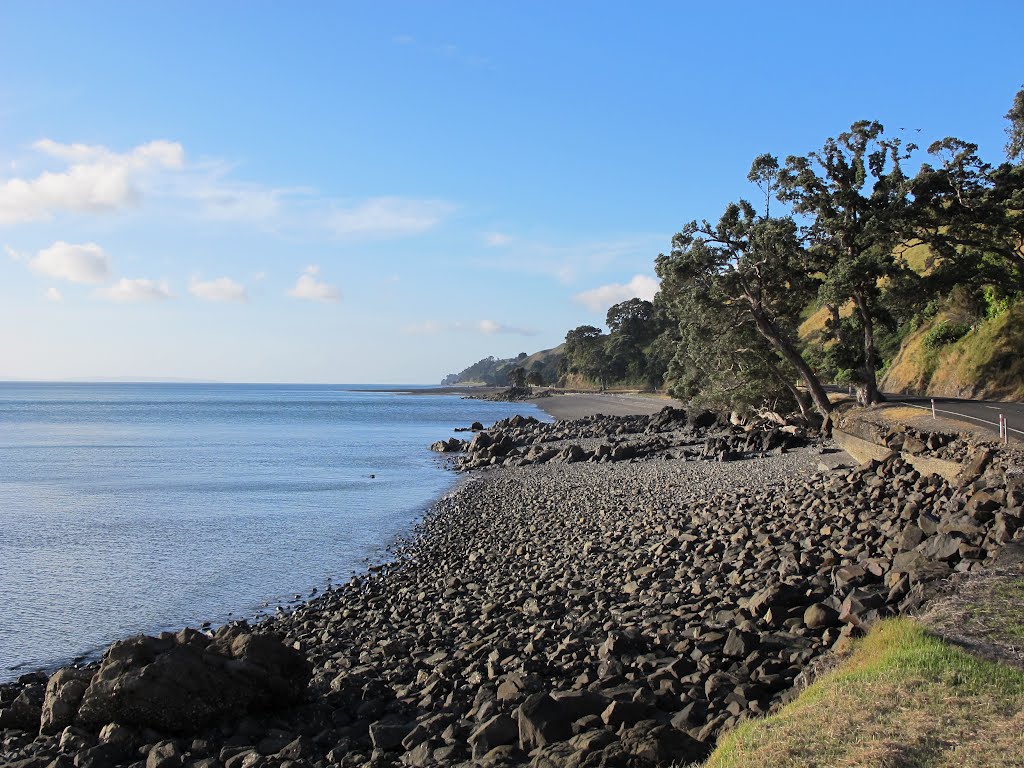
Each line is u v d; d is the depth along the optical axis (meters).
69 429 100.88
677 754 8.22
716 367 52.31
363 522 32.50
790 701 9.21
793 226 41.38
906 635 9.75
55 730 11.12
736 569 17.23
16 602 20.86
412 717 11.09
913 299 40.06
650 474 39.94
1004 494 16.08
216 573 23.88
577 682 11.36
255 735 10.82
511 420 89.94
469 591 19.36
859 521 20.53
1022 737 6.91
